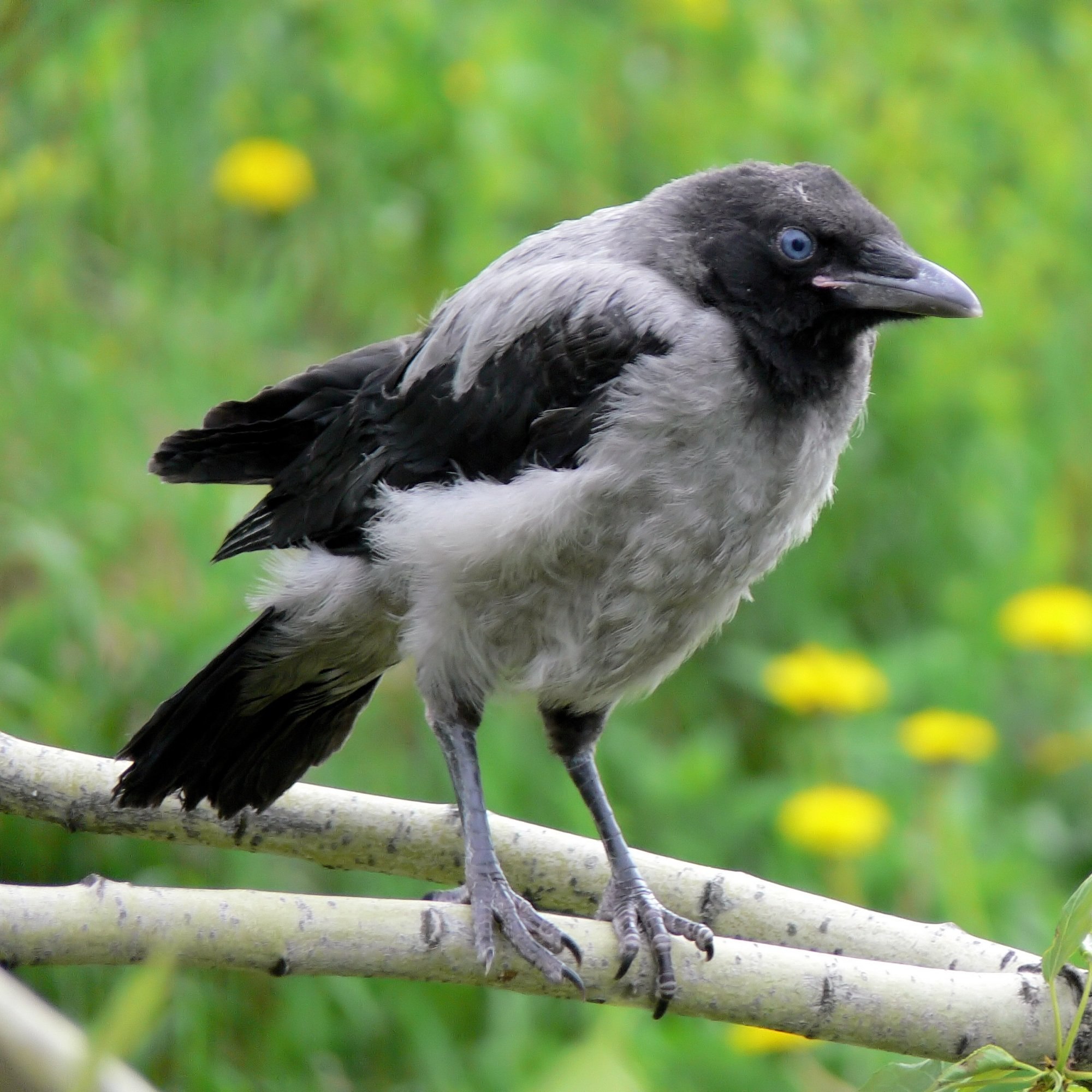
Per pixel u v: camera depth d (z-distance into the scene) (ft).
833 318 25.23
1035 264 44.19
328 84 40.63
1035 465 42.19
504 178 39.19
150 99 40.86
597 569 24.77
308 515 26.71
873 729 36.17
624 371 24.50
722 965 21.77
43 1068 10.67
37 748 23.36
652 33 43.93
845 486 40.65
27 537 34.35
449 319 26.23
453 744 25.76
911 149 43.75
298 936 20.15
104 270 40.09
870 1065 31.94
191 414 37.11
